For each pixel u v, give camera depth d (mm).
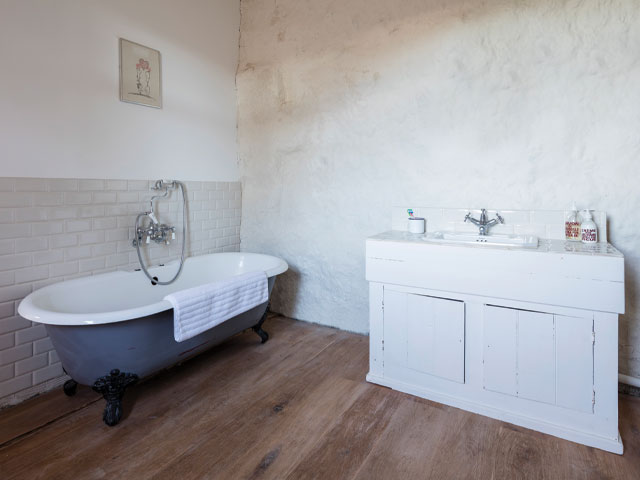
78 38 2352
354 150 2934
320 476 1536
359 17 2836
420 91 2621
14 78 2070
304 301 3328
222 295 2248
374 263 2221
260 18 3369
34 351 2164
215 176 3381
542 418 1830
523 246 1966
